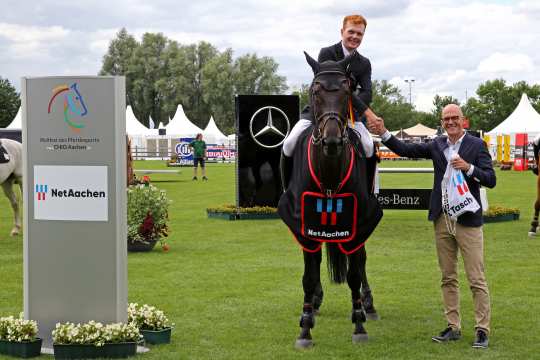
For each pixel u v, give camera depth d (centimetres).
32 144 553
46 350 550
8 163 1230
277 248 1107
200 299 749
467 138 593
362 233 562
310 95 562
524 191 2222
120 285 550
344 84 535
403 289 796
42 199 554
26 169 556
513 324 644
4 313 687
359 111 599
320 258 596
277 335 611
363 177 571
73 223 550
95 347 529
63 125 545
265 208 1526
